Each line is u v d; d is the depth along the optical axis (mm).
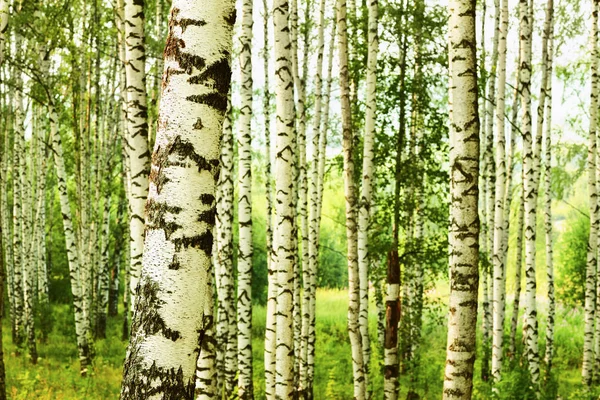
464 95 5227
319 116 13602
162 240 2775
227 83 2920
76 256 15625
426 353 17250
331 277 41938
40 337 20469
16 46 14391
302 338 12500
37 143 24281
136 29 6426
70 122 19656
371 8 10641
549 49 15992
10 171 26797
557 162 16875
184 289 2758
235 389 11680
